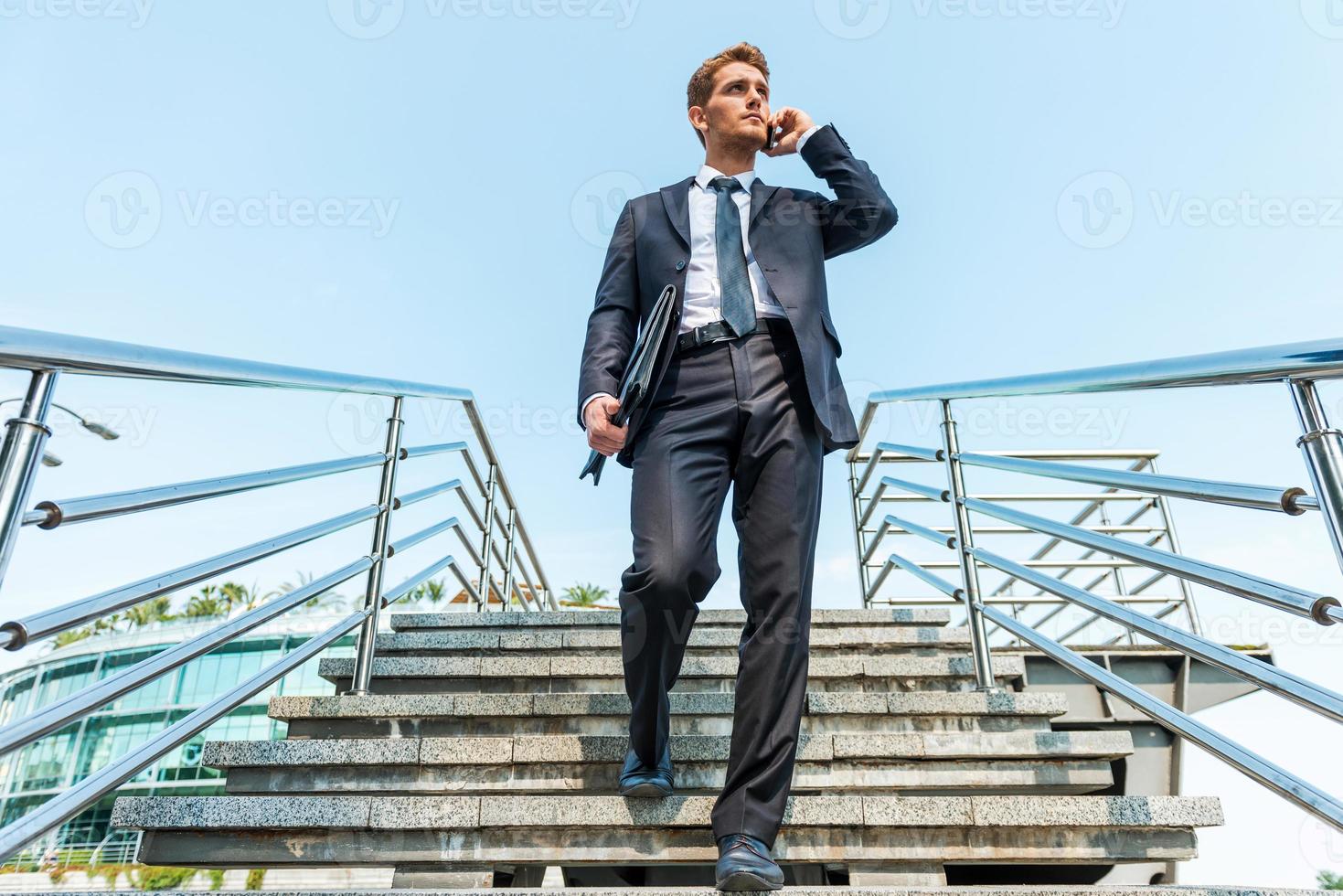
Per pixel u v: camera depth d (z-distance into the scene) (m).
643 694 1.57
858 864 1.61
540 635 2.81
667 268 1.73
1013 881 2.09
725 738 1.92
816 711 2.14
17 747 0.98
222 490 1.50
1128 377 1.46
